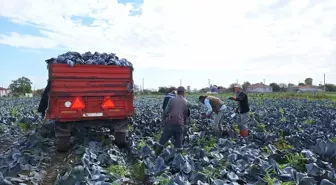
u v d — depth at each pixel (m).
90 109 8.16
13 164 6.21
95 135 9.53
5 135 10.80
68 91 7.87
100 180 5.52
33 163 6.93
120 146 8.84
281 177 5.40
